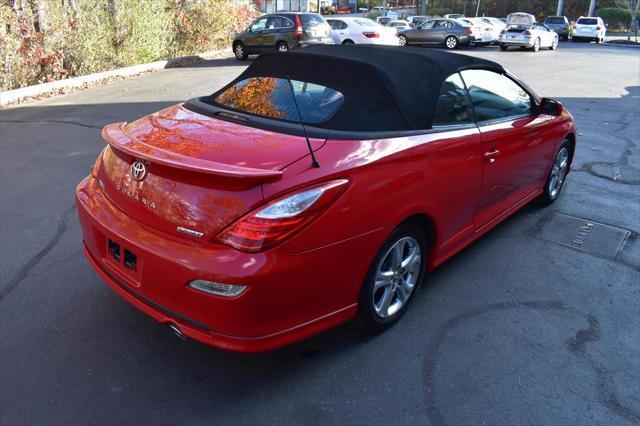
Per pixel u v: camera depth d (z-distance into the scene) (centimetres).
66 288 365
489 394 277
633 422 262
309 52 358
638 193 582
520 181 448
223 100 358
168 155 264
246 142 280
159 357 299
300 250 246
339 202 260
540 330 333
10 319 329
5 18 1104
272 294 242
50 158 667
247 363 296
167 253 250
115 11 1477
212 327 247
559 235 472
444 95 350
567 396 278
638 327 341
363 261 281
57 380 279
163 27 1727
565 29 3581
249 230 237
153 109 995
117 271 285
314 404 267
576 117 981
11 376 281
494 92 409
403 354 307
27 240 436
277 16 1812
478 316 346
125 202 281
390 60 339
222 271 235
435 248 349
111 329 322
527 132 432
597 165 680
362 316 305
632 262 426
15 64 1140
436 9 6119
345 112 306
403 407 266
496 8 5656
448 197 341
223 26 2092
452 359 304
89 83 1295
